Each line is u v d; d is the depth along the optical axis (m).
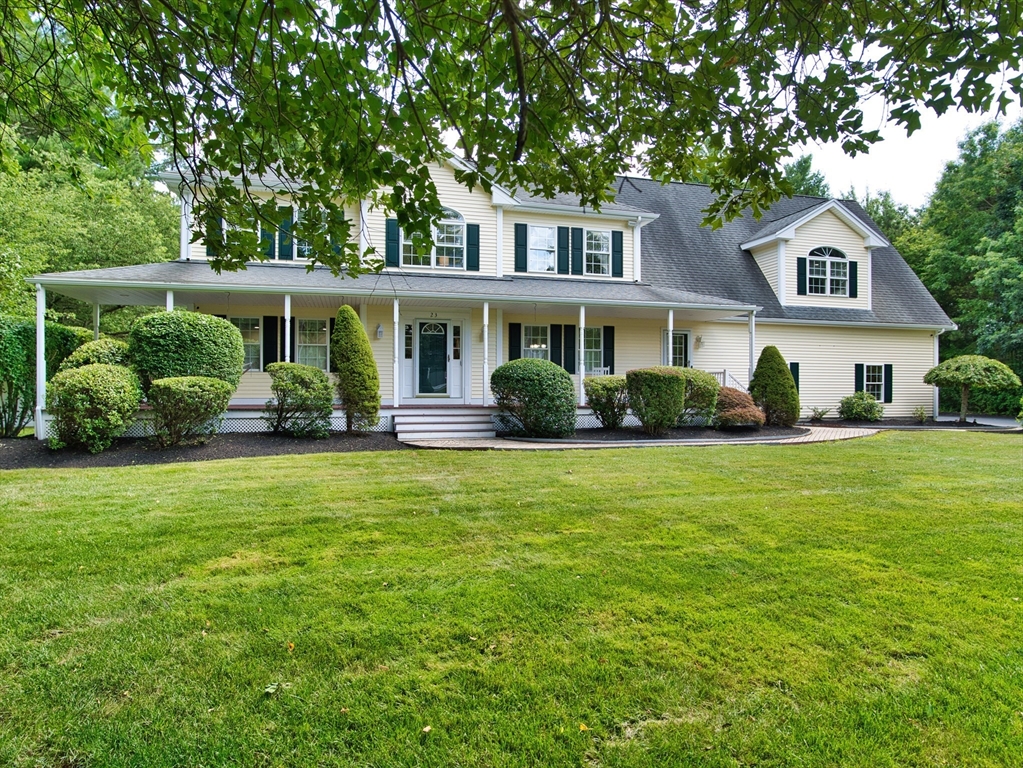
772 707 2.30
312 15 2.59
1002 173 21.69
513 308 13.25
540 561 3.86
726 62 2.81
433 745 2.07
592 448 9.34
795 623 3.00
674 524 4.77
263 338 12.21
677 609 3.14
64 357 10.82
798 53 2.77
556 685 2.43
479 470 7.08
